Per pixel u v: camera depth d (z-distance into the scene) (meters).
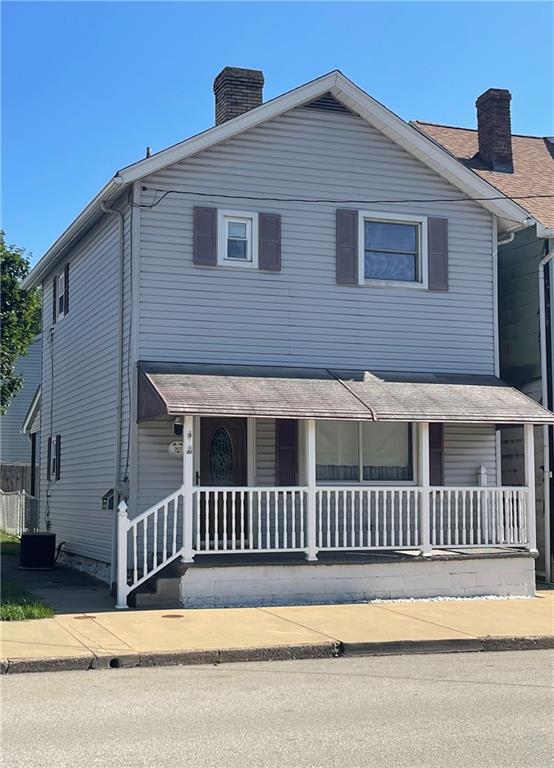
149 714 7.83
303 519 14.84
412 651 11.09
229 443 15.57
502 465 18.70
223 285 15.69
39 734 7.16
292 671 9.87
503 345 19.06
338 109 16.62
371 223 16.89
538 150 22.34
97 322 17.50
